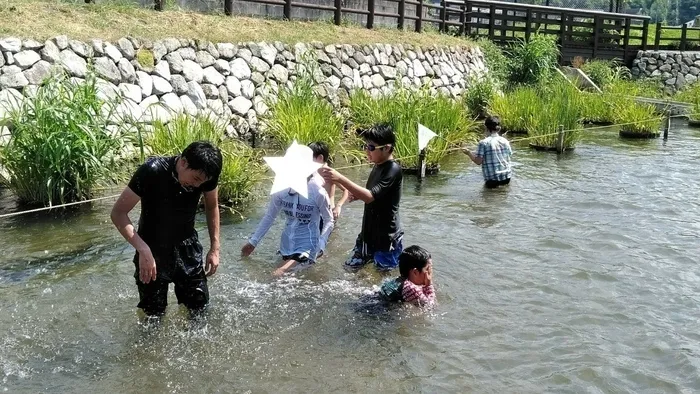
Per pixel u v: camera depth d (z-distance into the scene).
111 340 4.68
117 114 9.41
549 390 4.21
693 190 9.65
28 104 7.89
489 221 7.80
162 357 4.48
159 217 4.66
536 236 7.26
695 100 19.50
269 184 9.16
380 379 4.29
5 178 7.99
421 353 4.61
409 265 5.35
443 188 9.47
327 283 5.72
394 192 5.90
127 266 6.05
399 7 17.98
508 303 5.46
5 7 10.14
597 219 8.01
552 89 17.73
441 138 10.67
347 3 17.23
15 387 4.09
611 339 4.89
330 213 6.09
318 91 13.22
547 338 4.88
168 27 11.99
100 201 8.03
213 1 14.04
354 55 15.02
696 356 4.65
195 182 4.52
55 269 5.95
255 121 12.20
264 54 12.98
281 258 6.29
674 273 6.24
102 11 11.45
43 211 7.61
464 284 5.82
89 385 4.13
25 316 5.01
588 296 5.65
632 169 11.08
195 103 11.36
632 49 25.61
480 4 22.22
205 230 7.07
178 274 4.80
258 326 4.93
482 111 16.88
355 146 11.91
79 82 9.57
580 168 11.09
